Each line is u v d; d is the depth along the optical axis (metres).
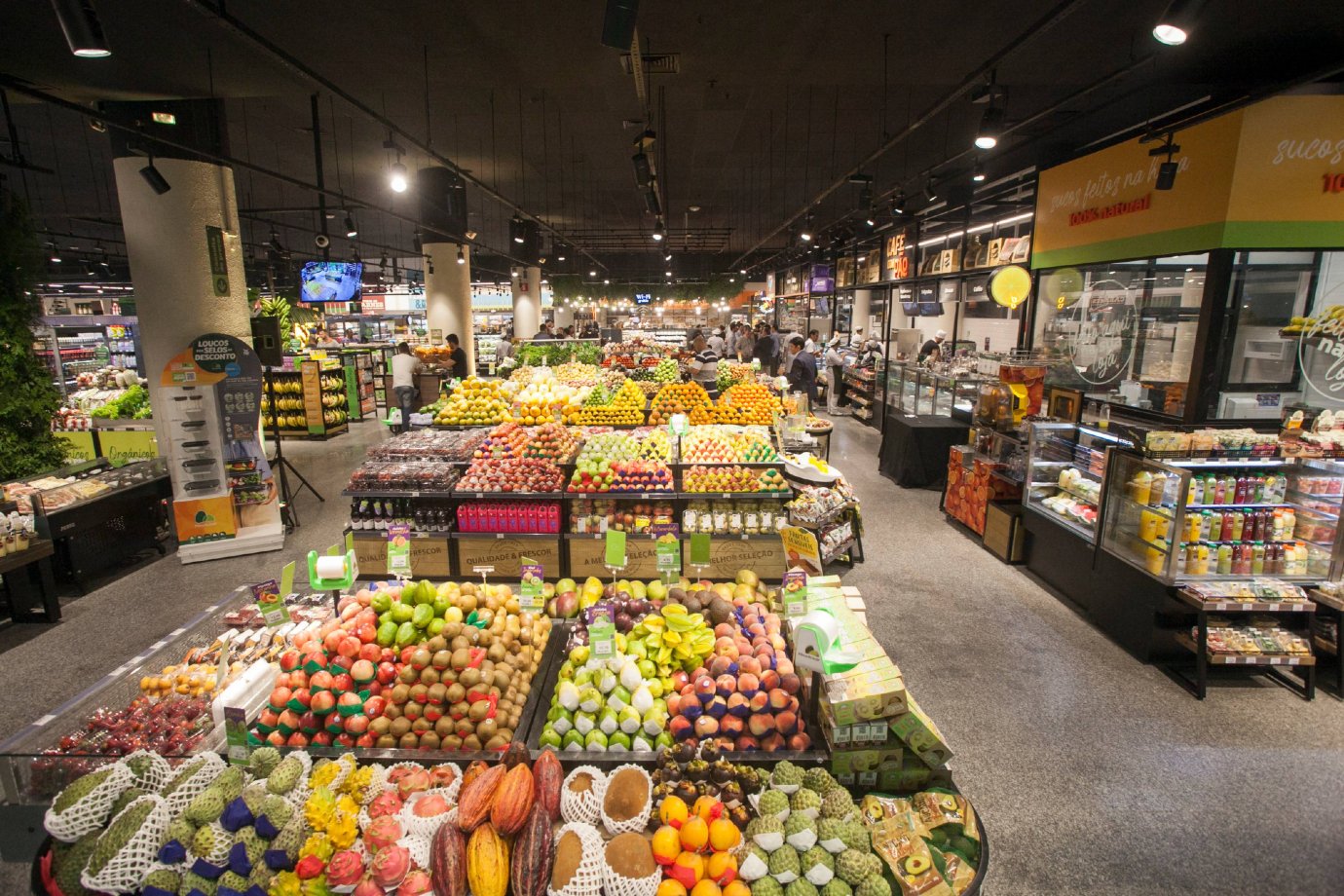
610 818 2.17
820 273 17.42
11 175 12.34
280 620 3.08
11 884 2.57
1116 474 4.73
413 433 6.88
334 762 2.32
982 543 6.62
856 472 9.55
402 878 2.02
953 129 9.72
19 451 6.20
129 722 2.74
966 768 3.38
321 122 9.35
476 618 2.88
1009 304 7.27
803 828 2.07
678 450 6.24
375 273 29.86
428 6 5.46
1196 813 3.07
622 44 3.99
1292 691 4.09
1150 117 6.00
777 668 2.69
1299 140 4.61
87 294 23.38
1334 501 4.20
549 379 9.70
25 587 5.10
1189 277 5.34
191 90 6.80
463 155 11.50
